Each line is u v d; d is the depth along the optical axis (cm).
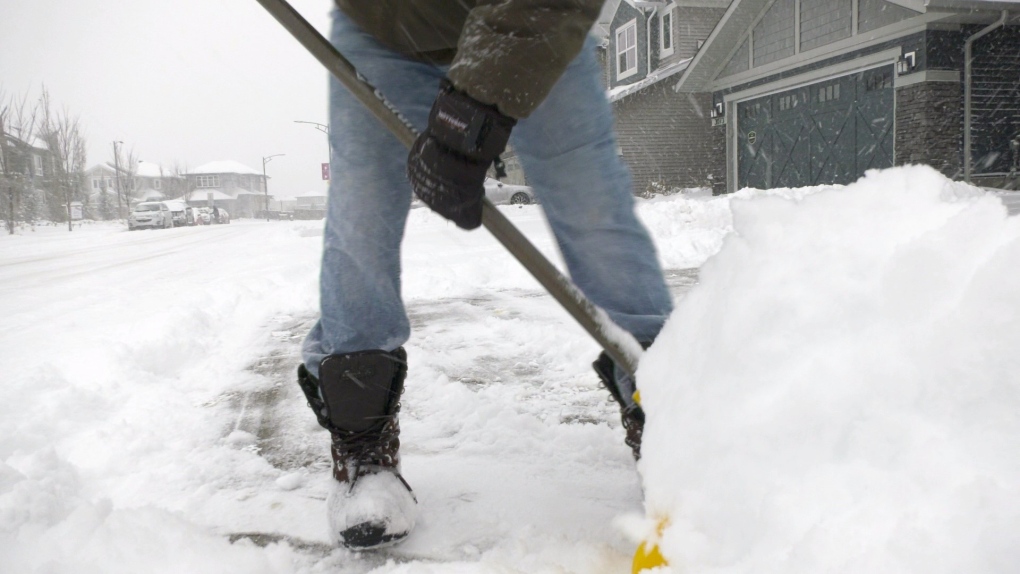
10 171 3550
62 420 242
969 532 73
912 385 85
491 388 267
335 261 159
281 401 265
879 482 82
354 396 156
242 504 177
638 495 175
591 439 213
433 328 379
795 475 88
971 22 1266
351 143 155
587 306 125
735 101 1809
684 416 104
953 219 95
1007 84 1286
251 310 467
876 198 104
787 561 83
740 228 114
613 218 148
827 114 1523
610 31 2525
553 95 143
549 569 138
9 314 526
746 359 99
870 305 93
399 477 161
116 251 1401
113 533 148
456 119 122
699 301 114
